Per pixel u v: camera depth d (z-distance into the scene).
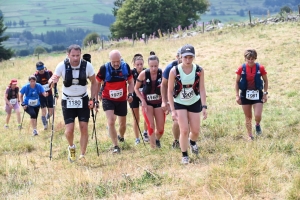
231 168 6.50
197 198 5.63
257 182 5.94
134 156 8.30
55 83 7.93
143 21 57.81
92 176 6.86
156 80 8.55
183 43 24.77
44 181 7.15
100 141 10.02
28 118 15.16
